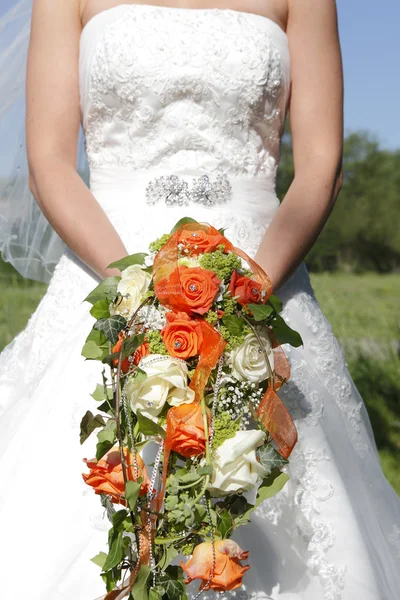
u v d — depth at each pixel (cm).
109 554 177
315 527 214
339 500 218
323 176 242
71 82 254
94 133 255
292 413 224
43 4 257
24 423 229
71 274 250
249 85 244
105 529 205
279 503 215
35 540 207
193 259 187
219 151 245
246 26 247
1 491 219
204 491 174
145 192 245
